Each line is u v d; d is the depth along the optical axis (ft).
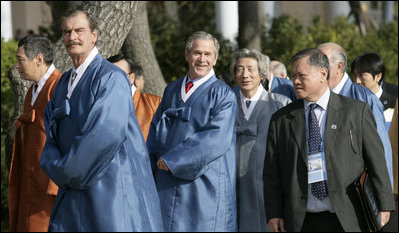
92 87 25.03
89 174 24.30
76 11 25.79
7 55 54.80
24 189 29.91
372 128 25.34
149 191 25.96
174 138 28.40
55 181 24.81
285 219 25.26
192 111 28.45
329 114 25.30
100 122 24.17
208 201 27.68
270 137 26.07
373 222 24.76
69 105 25.44
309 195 25.09
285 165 25.43
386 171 25.05
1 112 53.78
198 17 86.63
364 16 85.40
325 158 24.85
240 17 66.95
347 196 24.67
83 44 25.59
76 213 24.76
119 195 24.70
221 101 28.32
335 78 30.04
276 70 42.65
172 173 27.17
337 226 25.03
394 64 65.82
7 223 46.34
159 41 70.90
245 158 30.78
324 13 106.93
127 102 25.14
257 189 30.60
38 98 30.45
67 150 25.31
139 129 26.12
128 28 39.60
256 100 31.24
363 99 30.09
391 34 74.33
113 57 35.65
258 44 67.31
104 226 24.38
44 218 29.55
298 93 25.45
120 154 25.14
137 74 36.22
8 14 86.53
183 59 69.51
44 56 30.55
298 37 74.02
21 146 30.45
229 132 27.96
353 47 67.97
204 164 27.30
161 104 30.07
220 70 65.72
